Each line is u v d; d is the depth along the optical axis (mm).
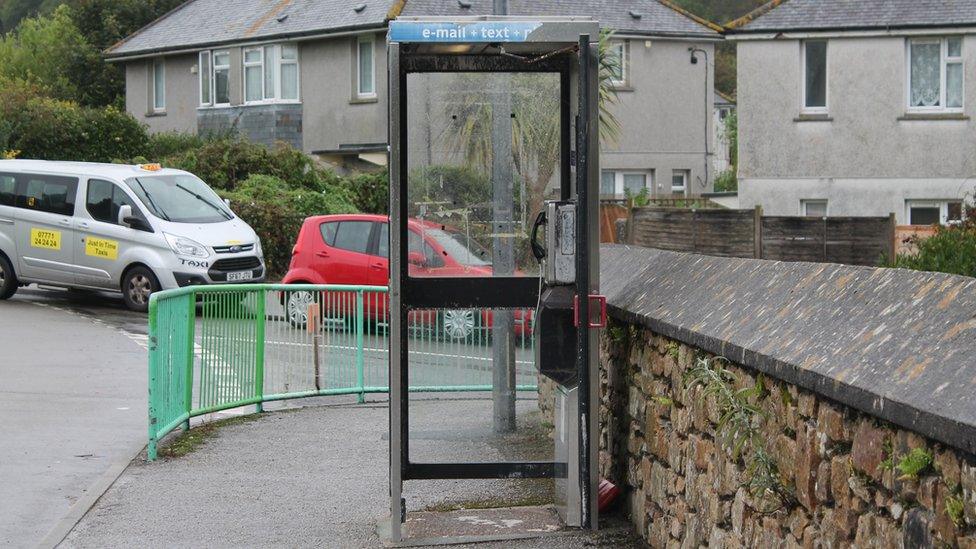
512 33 6562
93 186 19875
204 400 10562
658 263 7188
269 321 11352
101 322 18219
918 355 3641
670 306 6074
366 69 35062
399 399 6770
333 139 35750
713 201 32656
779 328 4707
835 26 28656
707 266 6211
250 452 9492
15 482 8414
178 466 8961
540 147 7371
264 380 11375
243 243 19781
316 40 36000
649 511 6418
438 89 7355
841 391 3859
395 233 6688
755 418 4793
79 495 8078
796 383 4254
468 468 7035
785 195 29422
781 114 29312
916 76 28812
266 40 36688
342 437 10164
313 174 29547
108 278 19562
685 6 73125
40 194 20234
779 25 29000
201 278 19172
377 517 7395
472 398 8914
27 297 21203
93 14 56562
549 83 7371
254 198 26594
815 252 20203
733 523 5059
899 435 3584
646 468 6480
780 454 4547
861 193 29094
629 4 37812
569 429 6785
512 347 8055
